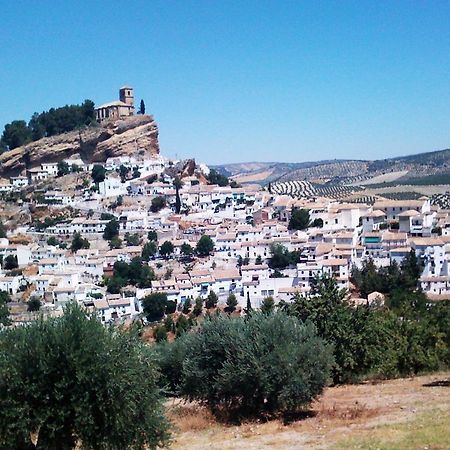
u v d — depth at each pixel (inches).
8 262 7052.2
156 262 6820.9
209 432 1289.4
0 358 917.8
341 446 1031.0
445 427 1075.3
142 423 965.2
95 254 7066.9
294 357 1347.2
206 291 5866.1
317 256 6038.4
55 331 935.7
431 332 1939.0
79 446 948.0
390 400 1434.5
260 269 6023.6
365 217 6835.6
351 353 1739.7
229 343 1423.5
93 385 914.7
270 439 1166.3
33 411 893.8
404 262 5506.9
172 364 1600.6
